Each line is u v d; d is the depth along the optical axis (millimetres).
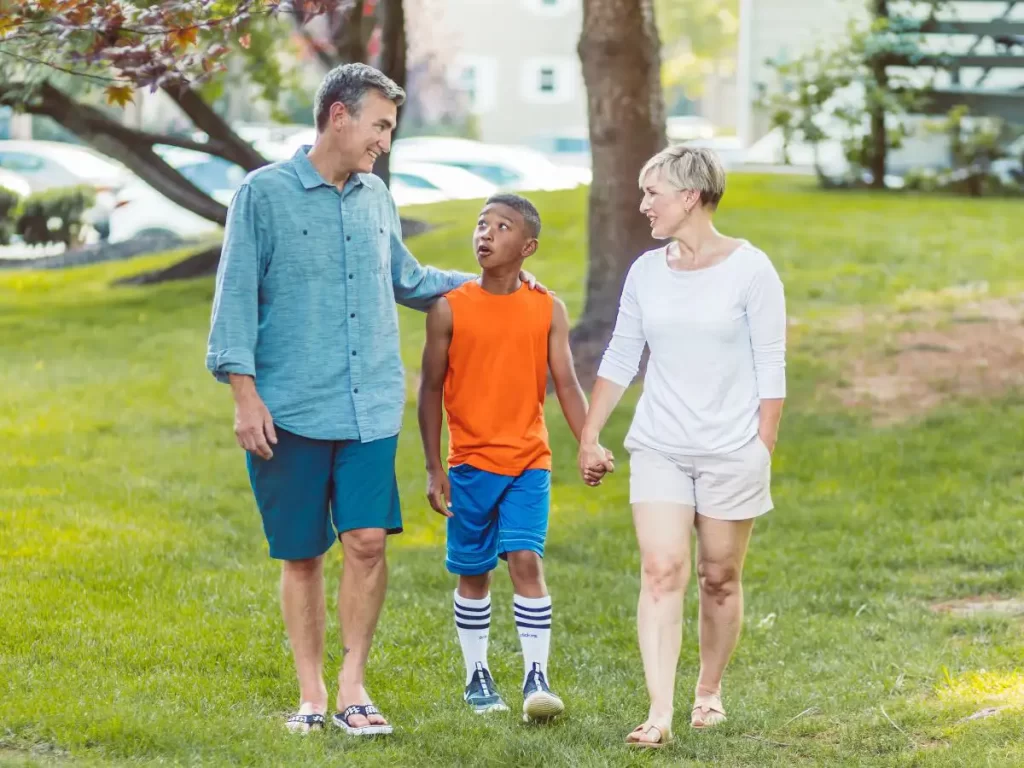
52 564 10695
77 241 32938
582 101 69938
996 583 11117
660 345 7203
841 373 18312
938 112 32281
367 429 7059
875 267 23406
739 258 7098
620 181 18469
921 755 6859
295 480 7082
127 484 14141
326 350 7031
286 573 7270
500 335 7535
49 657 8336
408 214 30844
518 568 7562
